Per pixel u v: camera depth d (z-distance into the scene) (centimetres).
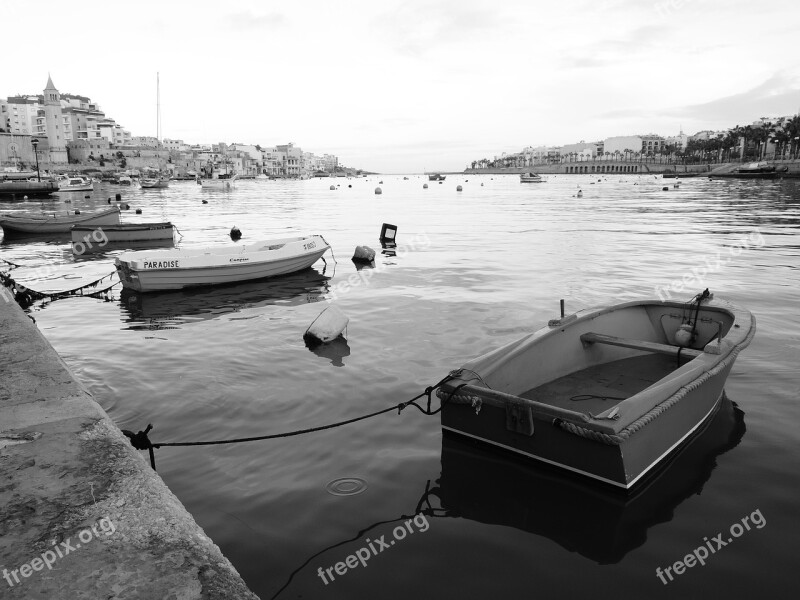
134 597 215
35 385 449
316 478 524
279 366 830
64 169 13225
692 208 4062
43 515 270
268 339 978
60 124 14550
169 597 216
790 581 389
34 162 13038
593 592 379
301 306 1242
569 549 425
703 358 620
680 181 10069
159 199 6312
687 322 812
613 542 433
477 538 438
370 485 512
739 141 14700
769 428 618
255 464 549
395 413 666
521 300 1243
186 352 903
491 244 2250
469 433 577
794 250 1969
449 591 380
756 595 376
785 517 463
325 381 768
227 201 5950
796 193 5831
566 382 691
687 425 579
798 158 11944
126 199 6269
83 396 426
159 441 596
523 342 666
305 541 433
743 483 514
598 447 491
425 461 554
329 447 583
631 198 5491
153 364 841
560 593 378
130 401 699
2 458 326
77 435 356
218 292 1417
